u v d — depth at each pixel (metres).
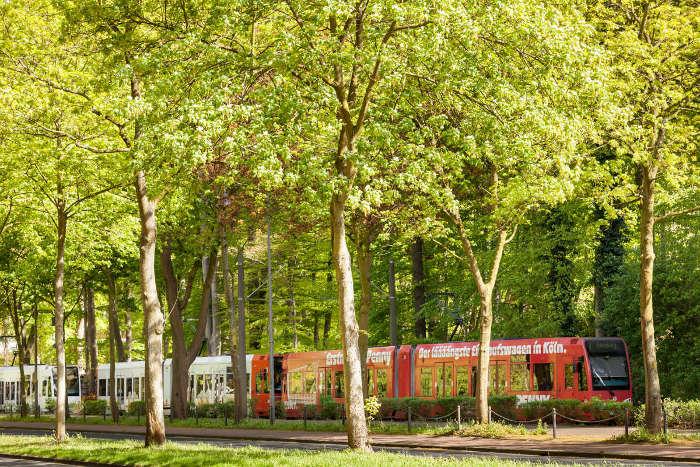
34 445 30.86
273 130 19.66
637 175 34.28
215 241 42.97
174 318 48.09
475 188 32.31
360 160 19.70
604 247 40.84
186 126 19.28
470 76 20.30
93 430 45.62
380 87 21.14
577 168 21.67
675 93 24.92
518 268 42.28
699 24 25.36
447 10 18.86
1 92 24.97
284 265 54.81
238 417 44.56
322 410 46.66
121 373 63.94
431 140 24.31
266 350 60.06
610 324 40.50
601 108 22.20
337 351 48.03
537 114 20.23
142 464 22.64
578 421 33.56
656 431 25.92
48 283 49.53
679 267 37.78
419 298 52.12
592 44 23.59
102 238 37.81
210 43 21.11
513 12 19.75
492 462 19.44
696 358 37.31
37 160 29.14
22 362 59.22
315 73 20.12
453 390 42.16
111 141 27.47
